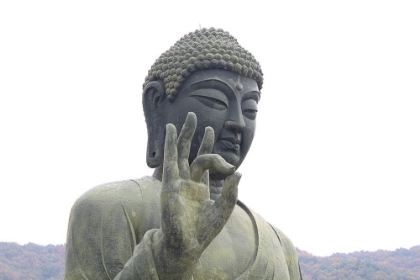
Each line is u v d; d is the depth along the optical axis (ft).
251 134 25.35
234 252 23.45
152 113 25.59
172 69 25.00
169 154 19.12
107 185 23.61
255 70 25.75
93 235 21.99
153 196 23.35
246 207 26.13
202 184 19.44
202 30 26.35
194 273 21.85
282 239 27.04
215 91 24.45
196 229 18.69
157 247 18.93
